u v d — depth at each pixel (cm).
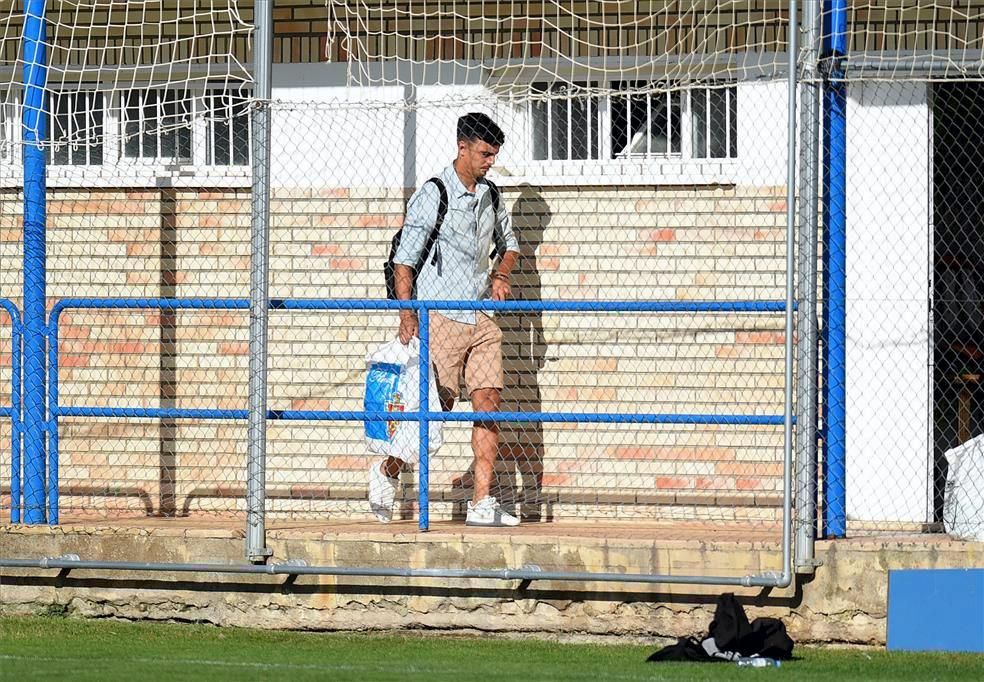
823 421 2859
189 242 3469
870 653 2712
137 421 3450
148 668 2428
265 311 2853
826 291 2838
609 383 3341
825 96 2820
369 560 2880
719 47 3325
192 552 2927
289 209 3438
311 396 3409
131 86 3453
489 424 3131
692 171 3338
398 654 2664
